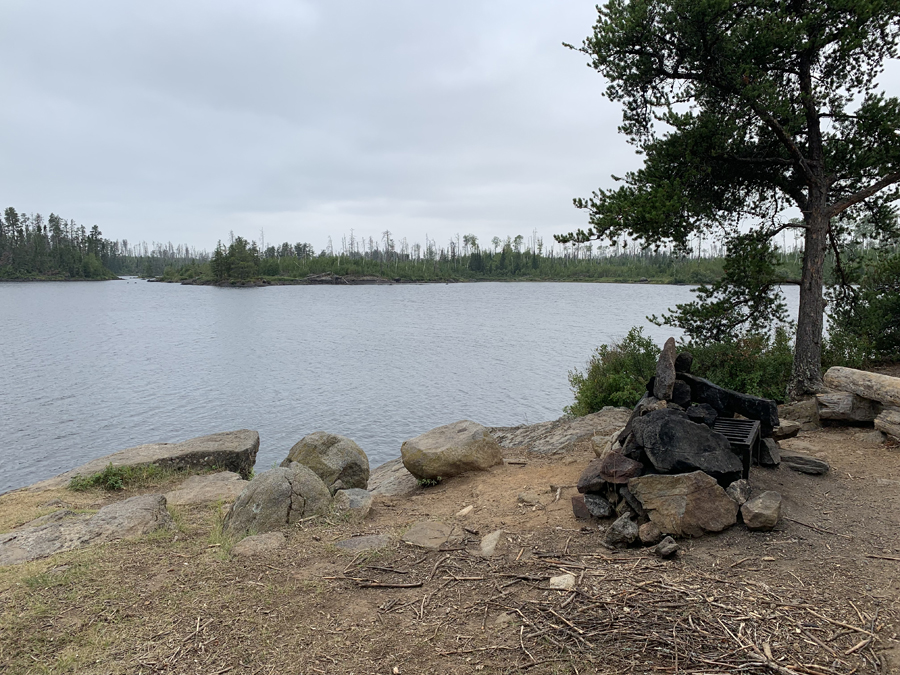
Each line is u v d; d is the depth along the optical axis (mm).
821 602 3531
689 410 5773
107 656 3266
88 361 41469
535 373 34469
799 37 9461
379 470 10742
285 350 46688
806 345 10492
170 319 76688
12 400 28500
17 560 4711
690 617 3418
